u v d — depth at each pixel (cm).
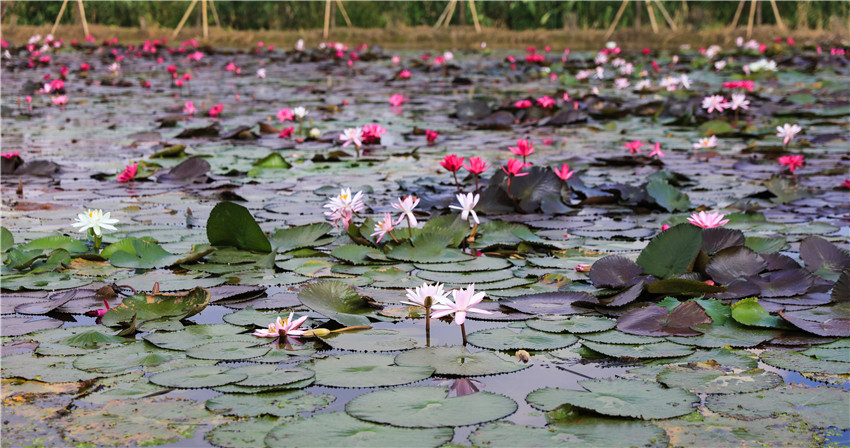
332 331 204
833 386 169
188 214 336
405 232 289
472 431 148
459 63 1616
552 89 1118
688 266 237
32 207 362
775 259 247
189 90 1073
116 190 409
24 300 231
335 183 430
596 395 163
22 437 147
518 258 277
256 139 623
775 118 753
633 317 209
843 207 357
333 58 1700
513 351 191
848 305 218
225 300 232
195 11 2244
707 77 1261
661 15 2120
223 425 151
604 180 439
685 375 175
